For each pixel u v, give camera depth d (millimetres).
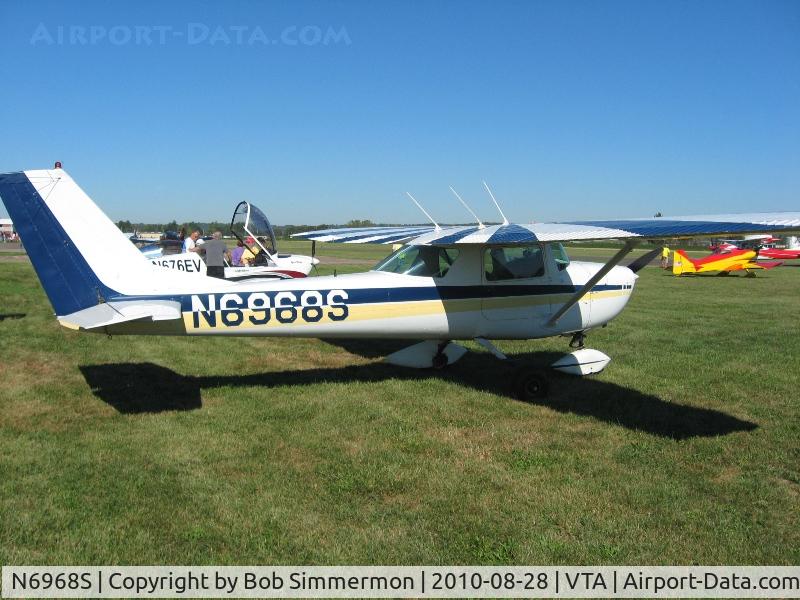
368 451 4355
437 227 6773
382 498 3643
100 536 3123
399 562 2980
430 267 5965
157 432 4672
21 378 6176
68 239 5125
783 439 4664
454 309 6004
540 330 6383
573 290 6457
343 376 6578
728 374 6668
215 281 5465
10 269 19047
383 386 6145
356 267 24078
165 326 5344
